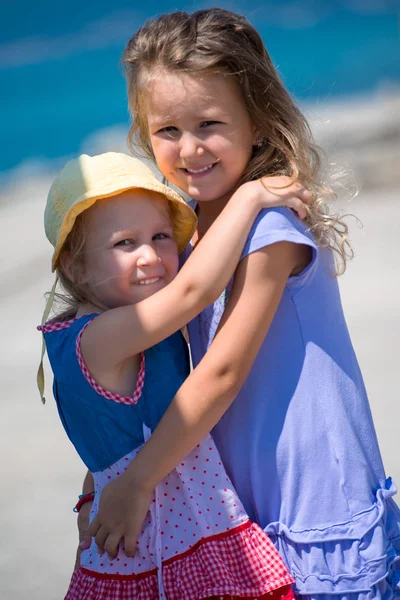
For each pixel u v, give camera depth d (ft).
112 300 17.78
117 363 16.93
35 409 48.29
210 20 17.76
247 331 16.62
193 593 16.30
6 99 263.90
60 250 17.87
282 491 17.11
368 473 17.31
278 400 17.26
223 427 17.57
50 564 31.76
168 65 17.37
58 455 41.73
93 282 17.79
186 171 17.97
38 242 99.76
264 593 16.25
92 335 17.01
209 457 17.15
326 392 17.25
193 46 17.31
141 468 16.62
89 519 17.79
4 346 60.90
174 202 18.22
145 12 322.75
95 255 17.65
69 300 19.10
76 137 217.56
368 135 126.41
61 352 17.40
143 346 16.69
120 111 236.02
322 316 17.56
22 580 30.55
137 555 16.80
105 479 17.39
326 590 16.55
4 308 71.41
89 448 17.56
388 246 77.97
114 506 16.74
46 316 18.02
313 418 17.13
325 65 246.06
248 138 18.04
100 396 17.13
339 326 17.94
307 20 291.79
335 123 147.84
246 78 17.65
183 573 16.49
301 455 17.06
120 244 17.53
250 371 17.34
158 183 17.72
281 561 16.57
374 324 56.54
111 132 215.31
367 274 69.87
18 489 38.17
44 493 37.60
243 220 16.78
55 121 236.43
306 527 16.84
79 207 17.20
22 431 45.06
